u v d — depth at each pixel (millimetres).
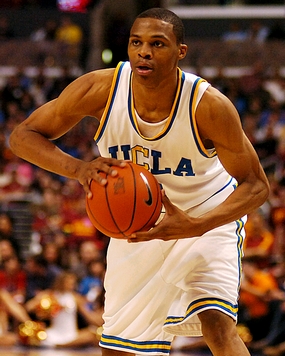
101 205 5793
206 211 6508
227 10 34125
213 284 6211
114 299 6758
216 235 6402
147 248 6562
